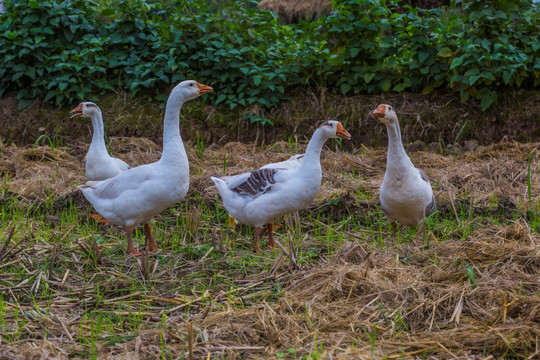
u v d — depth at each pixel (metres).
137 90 10.23
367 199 7.13
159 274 5.10
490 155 8.71
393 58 9.89
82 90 10.29
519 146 8.90
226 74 10.16
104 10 10.64
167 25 10.35
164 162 5.43
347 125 9.88
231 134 10.08
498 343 3.58
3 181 8.05
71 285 4.87
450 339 3.68
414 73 10.06
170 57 10.16
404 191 5.70
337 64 10.13
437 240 5.71
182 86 5.48
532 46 9.59
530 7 10.24
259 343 3.82
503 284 4.33
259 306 4.23
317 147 5.61
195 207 6.74
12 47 10.24
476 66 9.61
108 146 9.43
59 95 10.28
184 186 5.53
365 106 9.97
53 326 4.09
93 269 5.24
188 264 5.37
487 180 7.61
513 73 9.70
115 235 6.23
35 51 10.38
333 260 5.15
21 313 4.29
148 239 5.77
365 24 9.94
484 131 9.73
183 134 10.09
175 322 4.13
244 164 8.70
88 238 5.85
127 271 5.21
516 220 5.90
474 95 9.73
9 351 3.64
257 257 5.55
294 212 6.09
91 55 10.52
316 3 13.03
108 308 4.43
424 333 3.80
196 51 10.44
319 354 3.50
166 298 4.63
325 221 6.70
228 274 5.16
